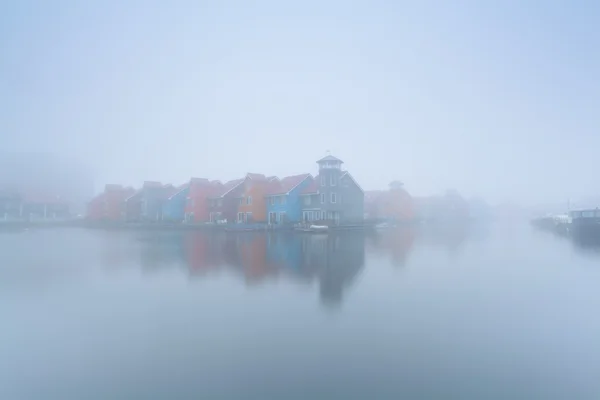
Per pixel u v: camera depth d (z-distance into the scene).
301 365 6.86
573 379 6.39
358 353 7.32
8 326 8.95
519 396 5.89
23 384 6.35
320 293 11.68
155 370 6.77
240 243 26.03
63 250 22.09
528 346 7.68
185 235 33.59
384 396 5.88
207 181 51.03
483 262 17.56
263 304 10.49
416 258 18.67
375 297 11.20
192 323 9.02
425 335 8.21
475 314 9.65
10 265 16.69
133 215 53.66
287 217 42.94
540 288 12.37
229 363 6.97
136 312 9.88
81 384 6.32
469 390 6.05
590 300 11.00
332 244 25.38
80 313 9.84
